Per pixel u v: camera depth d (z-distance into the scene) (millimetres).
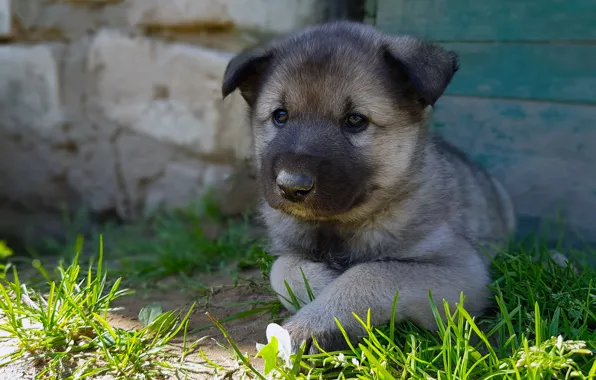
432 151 700
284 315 649
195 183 977
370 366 554
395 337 603
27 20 1052
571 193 837
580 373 533
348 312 593
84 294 652
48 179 1088
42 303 644
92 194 1062
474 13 844
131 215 1038
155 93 979
